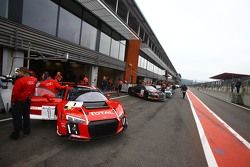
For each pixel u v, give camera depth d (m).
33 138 3.74
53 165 2.72
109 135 3.65
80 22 10.94
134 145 3.78
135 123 5.70
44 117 4.30
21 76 3.67
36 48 7.69
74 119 3.42
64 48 9.43
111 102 4.78
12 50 6.84
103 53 14.36
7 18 6.47
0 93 5.28
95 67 13.30
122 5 13.15
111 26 13.91
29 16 7.46
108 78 18.00
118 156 3.20
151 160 3.14
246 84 17.48
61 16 9.32
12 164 2.67
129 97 13.15
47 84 5.13
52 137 3.87
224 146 4.16
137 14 15.25
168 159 3.23
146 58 28.70
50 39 8.44
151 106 9.76
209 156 3.50
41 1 8.00
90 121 3.44
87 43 11.93
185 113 8.45
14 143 3.43
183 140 4.35
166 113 7.96
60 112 3.74
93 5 9.62
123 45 18.23
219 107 12.66
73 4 10.13
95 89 5.43
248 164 3.26
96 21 12.76
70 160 2.92
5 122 4.57
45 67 10.29
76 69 12.81
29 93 3.76
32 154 3.04
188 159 3.29
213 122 6.85
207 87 42.22
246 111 11.84
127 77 19.27
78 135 3.37
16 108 3.59
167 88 17.72
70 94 4.67
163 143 4.03
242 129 6.09
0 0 6.26
